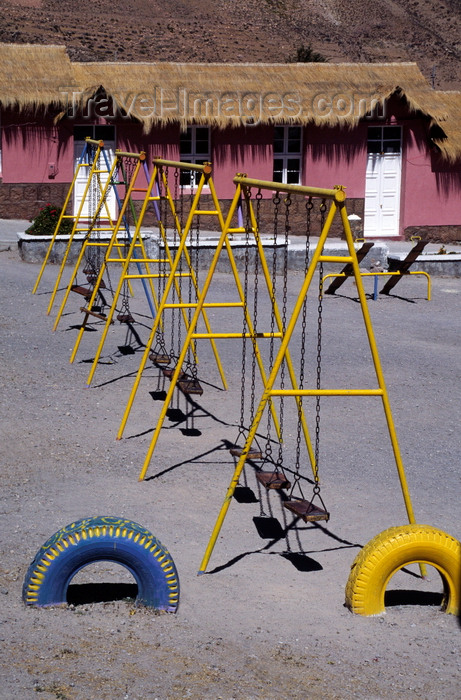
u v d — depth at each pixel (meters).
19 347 12.87
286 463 8.85
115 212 24.03
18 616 5.52
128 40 51.69
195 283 11.05
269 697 4.73
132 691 4.70
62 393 10.84
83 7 55.38
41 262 19.42
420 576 6.73
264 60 52.75
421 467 8.87
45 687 4.68
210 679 4.89
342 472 8.66
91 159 18.50
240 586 6.25
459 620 5.93
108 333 14.06
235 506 7.79
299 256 20.36
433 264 20.44
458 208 26.00
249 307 16.52
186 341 8.27
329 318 15.95
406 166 25.48
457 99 26.80
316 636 5.54
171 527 7.23
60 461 8.63
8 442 9.07
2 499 7.62
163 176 10.79
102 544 5.70
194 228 24.62
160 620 5.64
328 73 26.20
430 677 5.10
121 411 10.29
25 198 24.02
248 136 24.64
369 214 25.75
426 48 59.94
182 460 8.84
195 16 57.75
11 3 53.00
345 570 6.60
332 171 25.16
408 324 15.77
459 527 7.39
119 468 8.54
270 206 25.02
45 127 23.84
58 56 25.17
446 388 11.76
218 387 11.41
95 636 5.33
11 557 6.43
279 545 7.02
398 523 7.46
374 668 5.17
